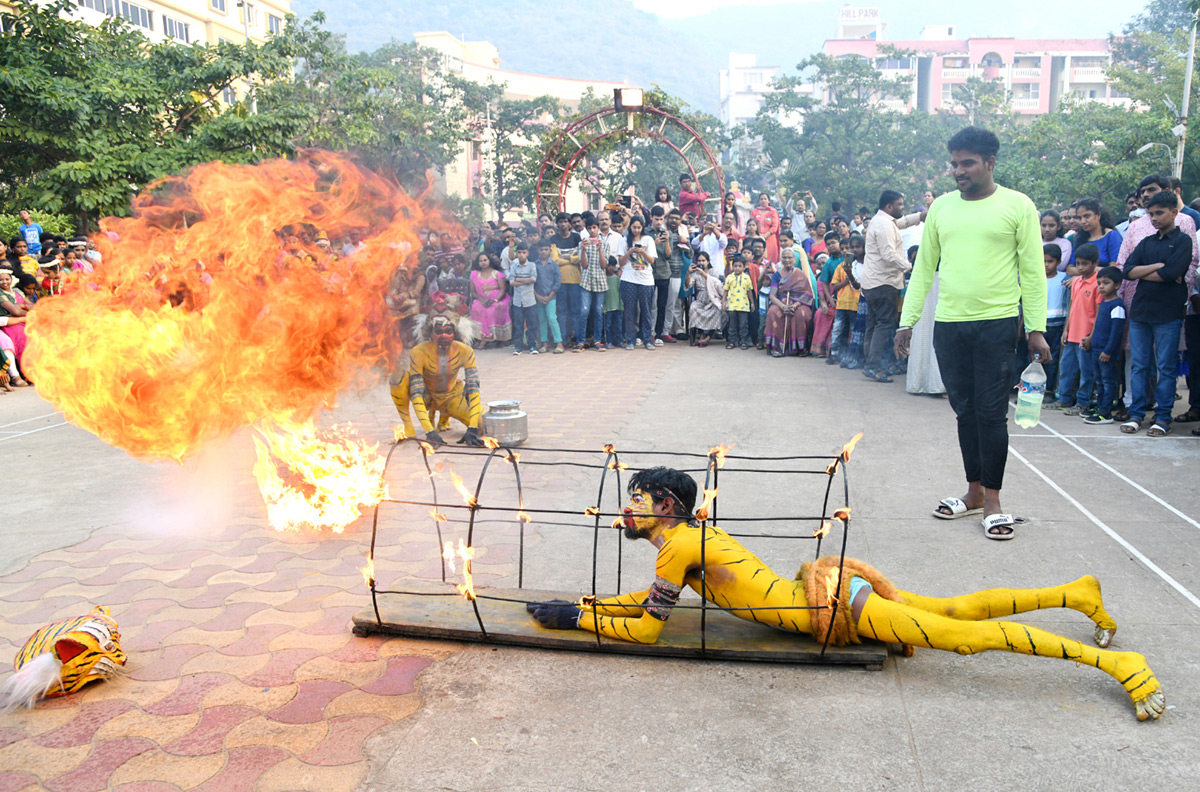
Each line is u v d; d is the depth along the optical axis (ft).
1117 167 88.02
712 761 8.63
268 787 8.37
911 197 147.02
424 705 9.84
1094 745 8.73
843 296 34.24
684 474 11.09
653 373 33.47
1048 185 96.94
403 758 8.80
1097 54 252.21
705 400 27.40
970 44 254.47
